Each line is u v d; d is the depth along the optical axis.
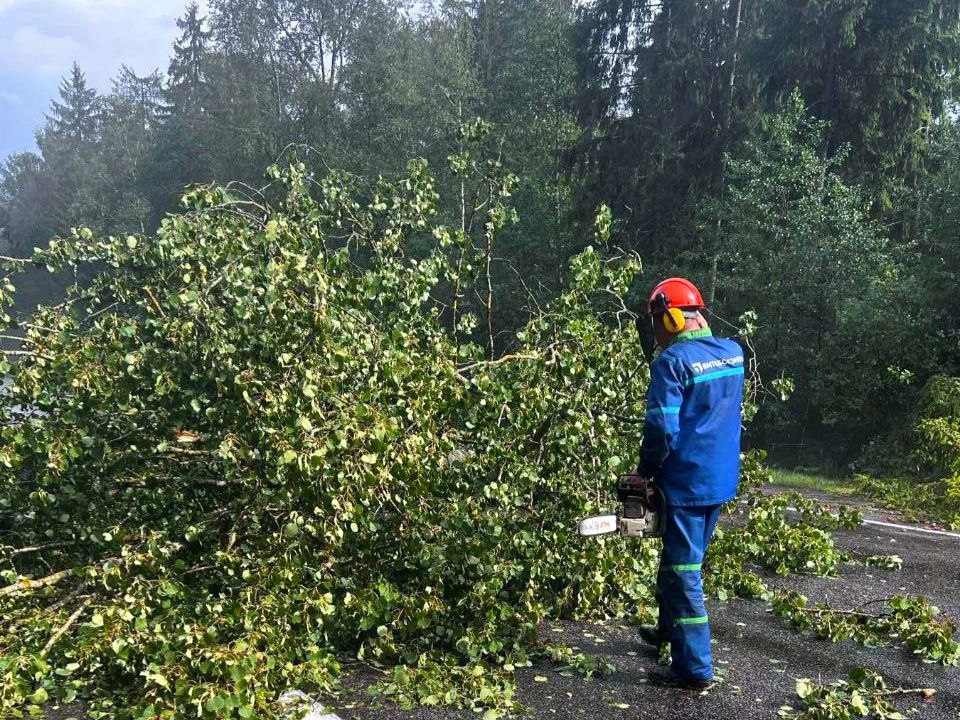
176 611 4.11
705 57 25.91
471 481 5.15
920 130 25.95
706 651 4.11
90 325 5.81
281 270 4.90
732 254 20.97
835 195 19.55
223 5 45.12
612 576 5.27
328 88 41.00
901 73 23.77
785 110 20.92
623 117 27.81
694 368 4.10
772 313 19.77
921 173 24.92
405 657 4.30
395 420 4.70
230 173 43.31
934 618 5.26
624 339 6.29
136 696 3.81
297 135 41.59
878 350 18.09
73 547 5.14
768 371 20.09
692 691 4.10
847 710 3.82
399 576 4.96
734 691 4.10
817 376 18.75
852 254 19.02
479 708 3.86
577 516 5.23
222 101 44.56
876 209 24.34
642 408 6.18
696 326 4.36
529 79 36.22
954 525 9.38
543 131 33.88
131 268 6.02
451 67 37.22
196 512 5.16
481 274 6.95
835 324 18.89
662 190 25.78
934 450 13.16
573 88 34.16
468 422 5.35
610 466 5.42
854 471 16.28
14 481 5.12
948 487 10.73
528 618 4.62
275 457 4.54
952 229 17.80
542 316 5.85
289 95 42.53
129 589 4.12
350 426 4.38
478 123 7.80
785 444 20.06
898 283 18.31
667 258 24.94
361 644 4.57
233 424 4.98
